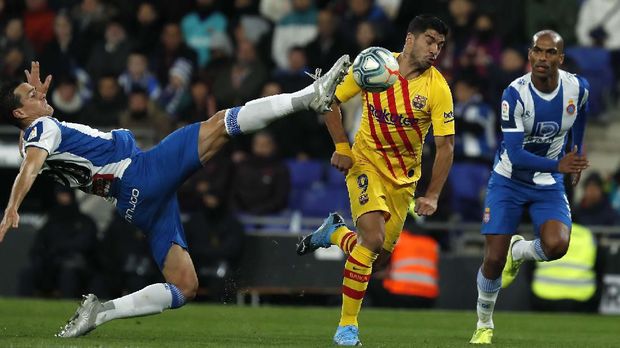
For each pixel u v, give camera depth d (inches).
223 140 952.9
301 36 2165.4
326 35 2032.5
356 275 942.4
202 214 1710.1
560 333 1286.9
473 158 1899.6
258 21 2188.7
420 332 1243.8
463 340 1109.1
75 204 1743.4
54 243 1728.6
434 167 977.5
